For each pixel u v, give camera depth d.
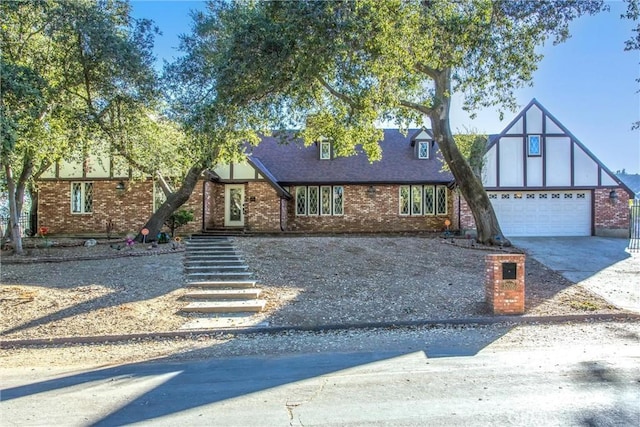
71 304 9.46
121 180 22.39
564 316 8.57
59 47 13.41
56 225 22.48
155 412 4.49
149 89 14.45
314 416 4.30
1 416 4.45
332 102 16.95
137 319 8.65
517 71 13.68
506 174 21.89
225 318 8.80
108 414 4.46
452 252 15.35
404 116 16.56
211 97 13.64
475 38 12.05
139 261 13.41
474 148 19.92
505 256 8.91
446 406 4.47
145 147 15.92
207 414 4.41
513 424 4.03
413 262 13.66
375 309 9.27
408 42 11.91
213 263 13.27
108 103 14.62
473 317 8.65
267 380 5.43
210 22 15.45
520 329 7.93
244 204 23.45
